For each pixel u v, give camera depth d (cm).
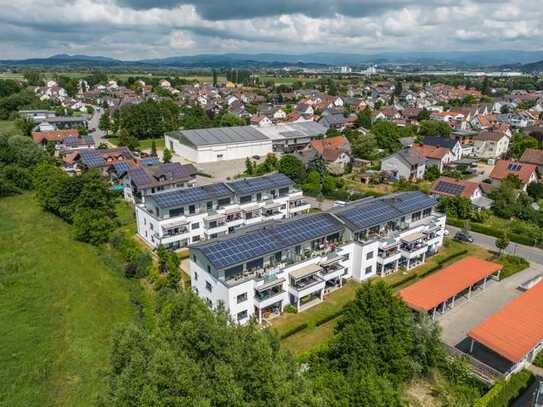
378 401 3003
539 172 10794
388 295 3966
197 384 2495
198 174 11731
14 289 5828
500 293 5712
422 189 9881
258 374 2556
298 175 10412
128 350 2892
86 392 3972
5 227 8044
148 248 7012
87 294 5731
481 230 7819
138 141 15862
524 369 4112
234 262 4669
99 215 7500
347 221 5784
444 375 4044
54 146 13738
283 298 5075
